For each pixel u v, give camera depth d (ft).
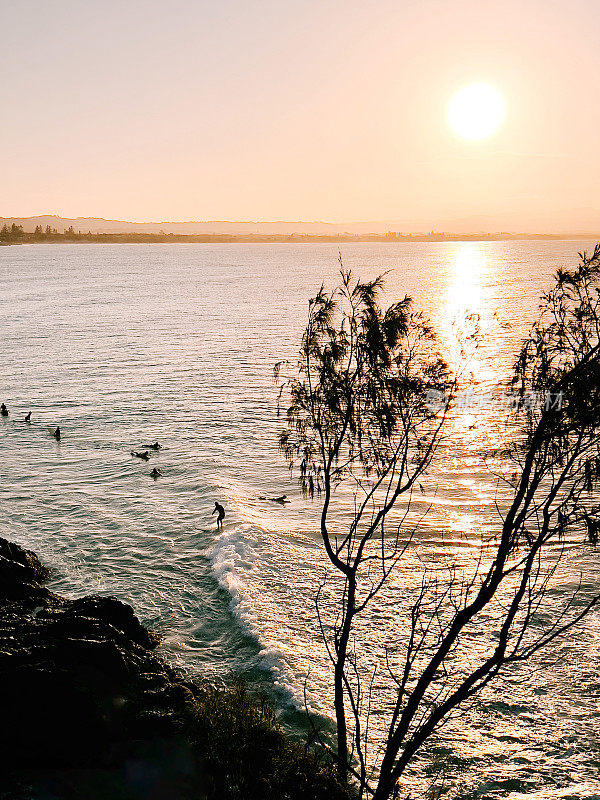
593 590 98.89
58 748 62.18
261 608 96.68
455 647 87.86
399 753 70.90
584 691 80.02
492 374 234.58
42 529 126.31
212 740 65.92
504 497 131.75
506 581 102.42
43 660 68.49
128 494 143.23
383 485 140.97
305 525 124.88
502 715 76.74
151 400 226.58
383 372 55.31
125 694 69.10
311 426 59.41
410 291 628.28
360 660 86.02
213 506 133.90
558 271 49.03
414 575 105.70
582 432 47.52
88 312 504.02
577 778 67.51
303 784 62.75
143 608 98.78
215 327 411.95
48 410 215.92
